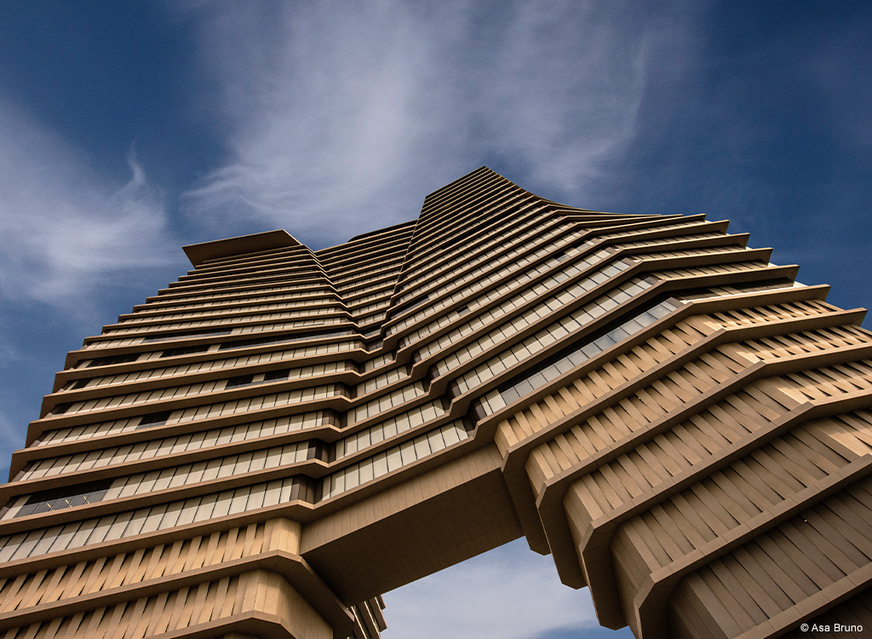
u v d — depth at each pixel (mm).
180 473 33719
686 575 18672
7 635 25047
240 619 23688
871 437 19422
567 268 40188
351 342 48312
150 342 49031
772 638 15766
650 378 26359
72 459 35469
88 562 28422
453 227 69000
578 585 30766
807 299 31531
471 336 38688
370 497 31297
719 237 38875
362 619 49531
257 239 82750
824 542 17000
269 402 40188
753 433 20672
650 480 22375
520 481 29297
